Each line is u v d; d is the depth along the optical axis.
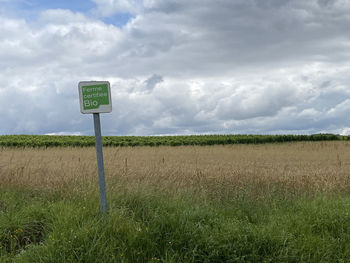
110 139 34.12
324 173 11.45
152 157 18.14
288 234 4.71
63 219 4.91
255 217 5.96
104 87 5.05
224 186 8.61
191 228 4.61
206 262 4.09
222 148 25.88
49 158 16.33
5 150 21.44
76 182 7.91
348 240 4.83
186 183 8.66
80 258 3.95
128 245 4.32
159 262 4.05
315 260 4.25
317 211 5.77
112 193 6.37
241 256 4.21
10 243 4.68
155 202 6.08
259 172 11.36
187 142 32.34
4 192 7.26
